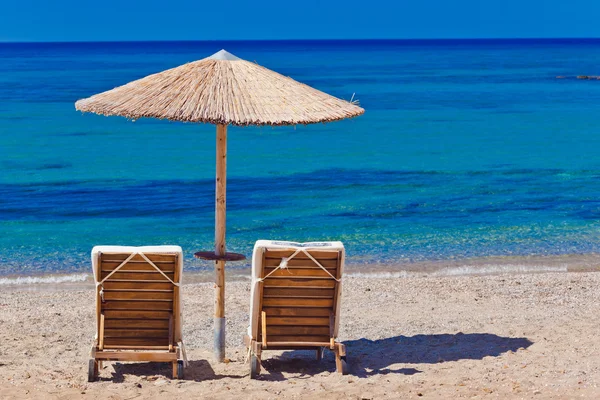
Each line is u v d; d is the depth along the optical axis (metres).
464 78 83.00
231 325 8.82
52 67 107.56
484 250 14.28
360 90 66.19
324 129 39.53
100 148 31.50
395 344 7.55
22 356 7.19
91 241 15.07
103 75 85.50
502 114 47.34
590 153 30.14
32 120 42.34
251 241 15.12
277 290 6.41
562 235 15.58
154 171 25.16
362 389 5.85
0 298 10.33
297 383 6.12
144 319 6.43
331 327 6.50
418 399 5.60
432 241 15.05
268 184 22.56
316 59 140.88
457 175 24.55
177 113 6.09
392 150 31.28
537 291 10.65
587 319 8.49
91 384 6.08
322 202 19.48
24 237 15.40
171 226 16.61
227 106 6.25
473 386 5.86
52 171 25.06
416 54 174.00
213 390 5.93
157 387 6.02
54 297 10.43
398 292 10.65
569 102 55.25
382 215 17.73
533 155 29.67
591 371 6.19
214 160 27.98
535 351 6.96
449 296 10.38
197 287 10.98
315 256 6.30
